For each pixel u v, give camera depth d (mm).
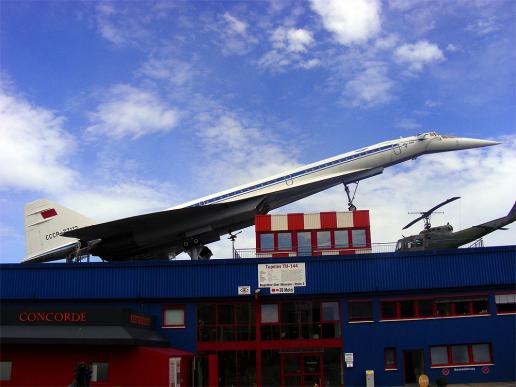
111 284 26703
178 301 26641
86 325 22453
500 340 25625
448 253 26578
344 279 26359
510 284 26094
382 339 25719
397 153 39594
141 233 38656
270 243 30297
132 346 22078
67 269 26984
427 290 26234
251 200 38562
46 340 21438
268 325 26359
